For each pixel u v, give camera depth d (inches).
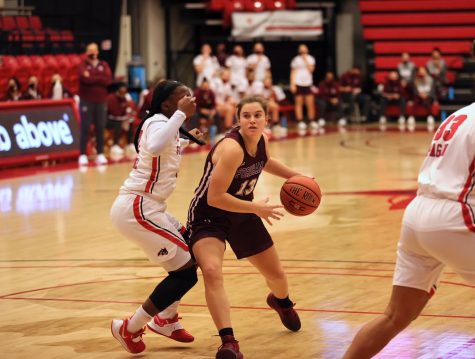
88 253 353.7
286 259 334.3
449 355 215.8
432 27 1069.8
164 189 223.9
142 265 328.8
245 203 214.8
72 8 971.3
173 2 1047.6
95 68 689.0
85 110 689.0
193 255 222.5
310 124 1009.5
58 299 279.0
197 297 279.1
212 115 884.6
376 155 714.2
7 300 278.7
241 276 305.7
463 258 180.2
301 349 223.8
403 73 1016.9
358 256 338.0
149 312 219.5
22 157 644.1
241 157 215.9
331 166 642.8
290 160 683.4
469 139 181.0
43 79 786.2
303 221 419.8
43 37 879.1
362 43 1117.7
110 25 965.8
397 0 1075.9
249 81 932.0
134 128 802.2
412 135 891.4
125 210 222.5
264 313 259.0
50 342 233.1
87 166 666.8
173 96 224.7
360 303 267.0
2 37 854.5
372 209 454.3
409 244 187.8
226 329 209.3
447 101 1042.7
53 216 445.7
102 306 269.6
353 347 188.1
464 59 1046.4
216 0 1045.8
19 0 939.3
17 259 344.2
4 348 227.9
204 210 223.0
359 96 1036.5
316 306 264.5
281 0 1054.4
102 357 220.7
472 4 1063.0
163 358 220.1
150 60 1040.2
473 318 247.6
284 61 1107.3
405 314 188.4
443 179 183.0
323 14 1114.7
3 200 501.0
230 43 1101.7
